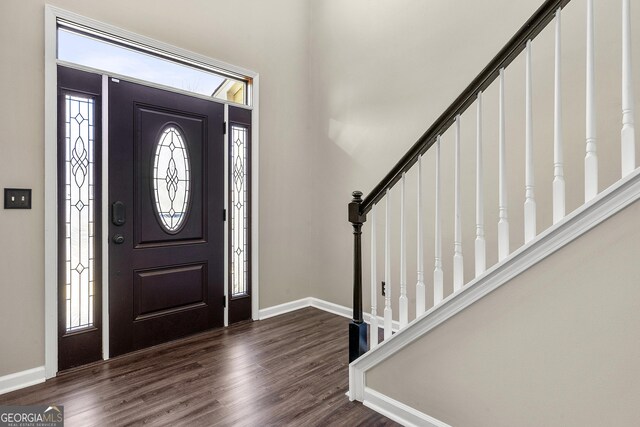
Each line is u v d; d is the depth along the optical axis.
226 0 2.92
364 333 1.94
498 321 1.37
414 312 2.69
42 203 2.06
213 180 2.90
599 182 1.93
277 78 3.32
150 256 2.55
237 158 3.07
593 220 1.14
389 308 1.81
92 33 2.29
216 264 2.94
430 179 2.61
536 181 2.14
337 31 3.36
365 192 3.12
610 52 1.91
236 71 2.98
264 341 2.69
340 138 3.34
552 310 1.24
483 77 1.42
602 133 1.92
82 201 2.24
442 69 2.58
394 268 2.83
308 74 3.62
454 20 2.52
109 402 1.84
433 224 2.59
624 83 1.11
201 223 2.84
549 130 2.09
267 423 1.67
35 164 2.03
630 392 1.09
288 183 3.46
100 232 2.31
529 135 1.32
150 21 2.48
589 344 1.16
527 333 1.30
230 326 3.01
